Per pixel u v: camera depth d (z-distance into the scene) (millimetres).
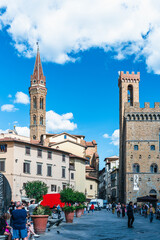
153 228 33125
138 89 108250
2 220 17781
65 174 82688
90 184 106375
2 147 67500
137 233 27812
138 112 90812
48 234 25844
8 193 23562
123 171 100188
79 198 44531
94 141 121312
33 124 160500
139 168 88500
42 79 164875
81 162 93000
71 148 98750
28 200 65500
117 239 23391
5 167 66500
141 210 64750
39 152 73750
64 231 28469
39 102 161875
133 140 89938
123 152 101250
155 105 91000
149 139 89812
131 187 87625
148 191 87188
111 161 147375
